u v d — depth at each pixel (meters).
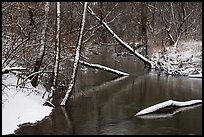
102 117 17.14
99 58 41.97
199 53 33.69
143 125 15.92
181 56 33.31
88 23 27.91
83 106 19.31
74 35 23.09
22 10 20.98
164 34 42.53
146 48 36.06
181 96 21.58
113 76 29.77
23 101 17.66
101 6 30.45
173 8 44.38
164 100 20.64
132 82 26.80
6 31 19.31
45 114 17.50
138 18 38.12
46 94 20.61
